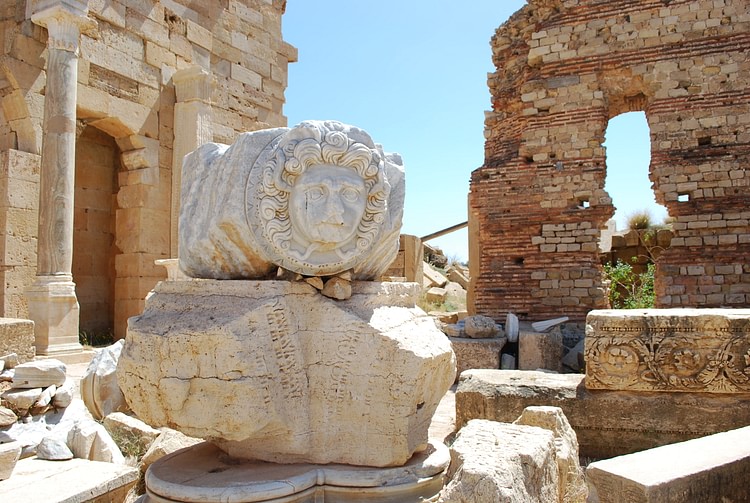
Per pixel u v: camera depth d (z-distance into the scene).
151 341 3.33
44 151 10.30
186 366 3.26
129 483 4.08
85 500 3.70
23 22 10.82
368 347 3.47
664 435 5.22
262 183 3.48
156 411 3.36
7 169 10.50
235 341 3.21
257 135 3.58
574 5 12.11
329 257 3.58
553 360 9.19
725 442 3.04
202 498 3.10
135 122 12.70
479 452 3.01
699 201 11.05
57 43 10.34
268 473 3.34
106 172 14.14
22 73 10.76
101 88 11.98
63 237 10.32
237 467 3.48
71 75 10.47
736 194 10.87
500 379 5.99
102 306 13.91
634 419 5.31
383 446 3.44
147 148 12.96
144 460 4.62
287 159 3.49
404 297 4.02
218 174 3.66
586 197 11.79
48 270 10.23
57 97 10.30
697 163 11.12
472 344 9.13
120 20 12.34
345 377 3.50
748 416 5.00
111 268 14.09
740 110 10.99
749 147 10.87
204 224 3.65
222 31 15.02
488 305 12.19
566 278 11.70
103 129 12.85
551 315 11.73
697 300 10.89
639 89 11.79
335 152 3.54
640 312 5.61
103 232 14.02
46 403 5.55
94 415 5.89
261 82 16.14
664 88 11.45
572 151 11.88
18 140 10.97
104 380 5.88
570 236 11.77
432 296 21.58
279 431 3.43
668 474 2.60
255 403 3.22
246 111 15.55
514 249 12.16
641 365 5.34
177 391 3.22
